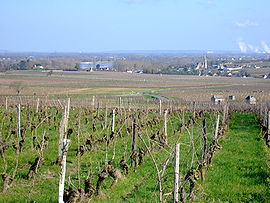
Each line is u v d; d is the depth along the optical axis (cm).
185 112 4609
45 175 1619
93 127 2731
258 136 2925
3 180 1405
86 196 1250
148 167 1806
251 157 2111
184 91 11806
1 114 3659
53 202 1283
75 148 2145
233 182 1606
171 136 2766
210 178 1658
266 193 1448
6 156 1922
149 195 1378
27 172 1641
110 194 1394
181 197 1254
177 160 1137
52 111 4059
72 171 1681
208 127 3172
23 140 2031
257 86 14212
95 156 1992
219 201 1359
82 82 14562
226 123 3459
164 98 9219
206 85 14700
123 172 1667
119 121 3148
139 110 4281
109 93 10669
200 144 2227
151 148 2106
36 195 1347
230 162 1973
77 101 6925
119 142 2388
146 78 18338
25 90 10544
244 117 4678
